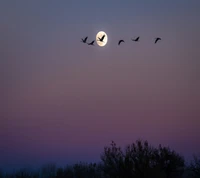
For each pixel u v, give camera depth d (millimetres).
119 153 42531
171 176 42656
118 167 41812
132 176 40750
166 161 42531
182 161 43406
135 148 42375
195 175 42938
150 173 40062
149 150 42688
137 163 41094
